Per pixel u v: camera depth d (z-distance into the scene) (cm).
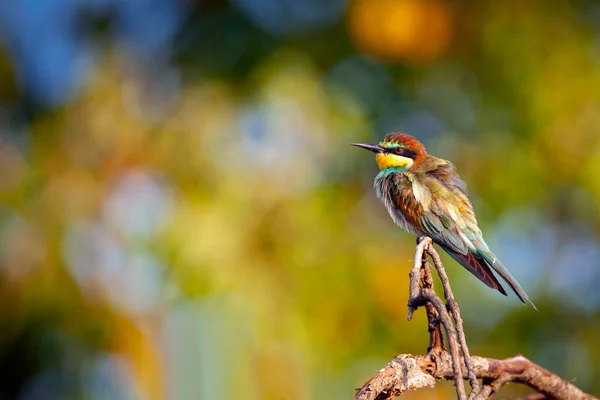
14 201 1448
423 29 1470
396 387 682
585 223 1488
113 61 1545
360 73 1507
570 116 1470
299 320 1340
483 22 1507
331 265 1373
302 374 1329
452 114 1521
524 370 782
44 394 1416
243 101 1473
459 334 630
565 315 1479
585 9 1554
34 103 1553
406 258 1405
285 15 1525
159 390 1355
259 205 1377
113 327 1385
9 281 1414
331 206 1402
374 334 1364
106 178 1452
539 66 1495
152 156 1454
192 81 1510
